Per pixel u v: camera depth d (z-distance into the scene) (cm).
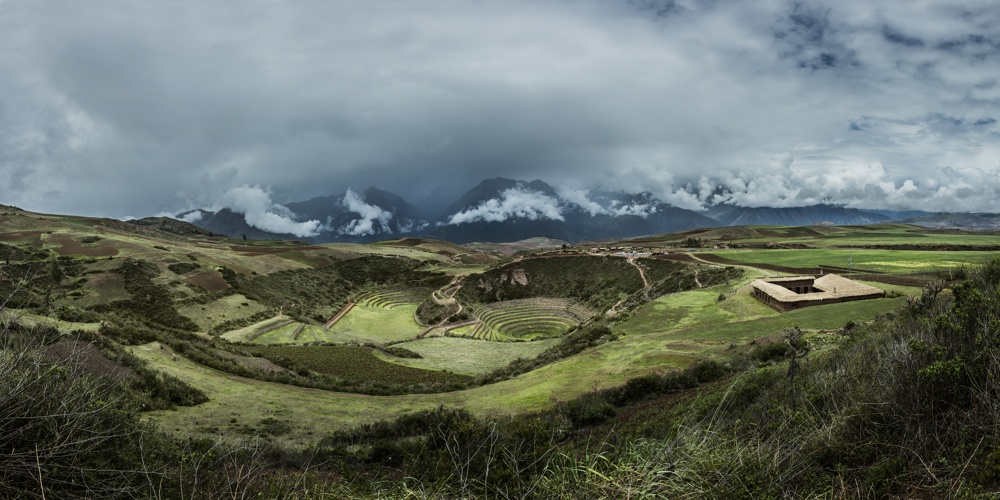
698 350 3606
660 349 3806
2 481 429
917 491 465
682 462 500
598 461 525
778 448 538
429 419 2033
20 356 492
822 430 619
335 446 1944
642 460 502
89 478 468
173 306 8481
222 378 3400
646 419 1895
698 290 6669
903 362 617
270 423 2441
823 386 813
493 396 3116
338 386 3869
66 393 502
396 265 16938
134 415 644
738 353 3150
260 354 5203
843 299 4978
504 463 582
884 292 5025
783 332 3522
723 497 459
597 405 2298
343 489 603
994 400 502
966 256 8012
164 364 3347
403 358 5884
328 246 19412
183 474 558
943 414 527
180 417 2333
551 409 2527
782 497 479
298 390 3359
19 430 444
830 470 550
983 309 619
